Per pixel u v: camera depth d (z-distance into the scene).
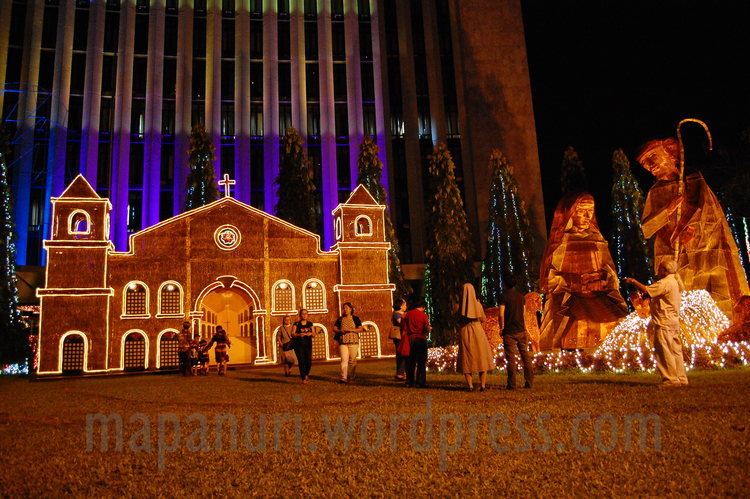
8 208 29.81
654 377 11.98
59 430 8.12
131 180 40.12
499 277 35.44
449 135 45.06
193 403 11.30
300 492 4.80
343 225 30.23
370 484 4.94
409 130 44.38
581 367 14.52
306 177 36.06
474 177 43.38
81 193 26.77
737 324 14.84
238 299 31.56
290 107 43.84
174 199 40.19
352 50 44.91
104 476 5.48
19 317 28.92
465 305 11.45
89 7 41.59
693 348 14.17
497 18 46.03
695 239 17.34
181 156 40.72
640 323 15.48
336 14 45.97
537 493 4.50
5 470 5.78
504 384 12.29
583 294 18.64
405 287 34.84
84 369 25.02
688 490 4.41
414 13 46.72
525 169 43.72
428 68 45.69
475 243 42.53
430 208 36.81
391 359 28.19
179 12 43.00
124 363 26.16
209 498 4.73
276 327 28.36
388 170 43.47
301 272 29.28
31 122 38.78
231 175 41.84
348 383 14.88
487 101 44.50
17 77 39.53
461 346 11.42
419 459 5.64
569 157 39.22
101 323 25.58
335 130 44.06
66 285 25.59
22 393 15.57
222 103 42.84
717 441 5.76
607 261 19.12
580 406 8.17
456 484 4.82
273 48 43.94
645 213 18.36
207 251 28.19
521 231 35.94
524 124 44.44
